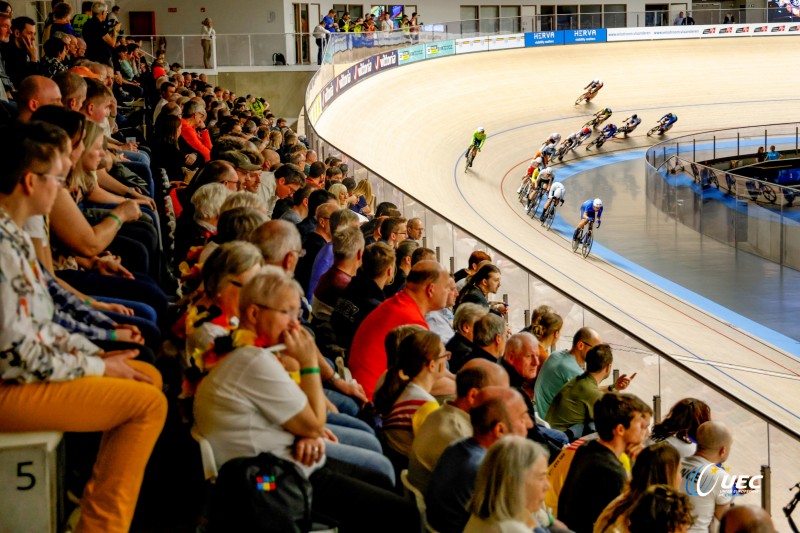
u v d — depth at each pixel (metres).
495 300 9.69
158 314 4.89
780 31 42.28
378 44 32.38
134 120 13.45
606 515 4.16
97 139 4.81
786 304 17.75
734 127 35.19
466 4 43.44
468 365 4.22
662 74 38.59
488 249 9.60
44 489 3.13
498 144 30.98
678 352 14.40
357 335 5.40
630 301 17.34
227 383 3.40
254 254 3.95
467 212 23.28
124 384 3.23
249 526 3.19
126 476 3.28
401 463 4.45
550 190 23.92
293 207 8.30
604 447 4.52
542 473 3.29
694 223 23.70
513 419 3.71
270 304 3.51
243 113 14.30
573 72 37.81
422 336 4.48
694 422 5.84
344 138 25.97
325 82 27.09
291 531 3.23
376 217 9.15
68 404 3.13
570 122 34.06
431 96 32.62
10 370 2.99
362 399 4.94
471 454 3.67
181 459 4.32
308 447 3.51
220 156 7.16
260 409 3.42
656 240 22.83
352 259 6.00
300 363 3.59
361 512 3.65
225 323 3.95
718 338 15.48
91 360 3.18
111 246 5.49
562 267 19.45
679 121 35.53
